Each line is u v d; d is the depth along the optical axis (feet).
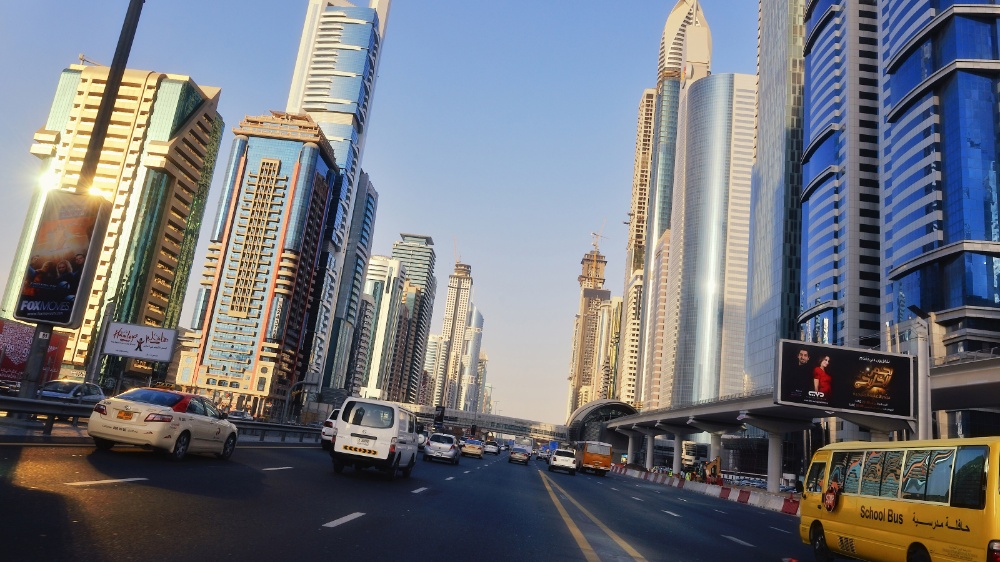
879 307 401.29
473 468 118.83
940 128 337.72
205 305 627.46
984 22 331.77
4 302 502.38
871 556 36.04
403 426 65.00
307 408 360.07
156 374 507.71
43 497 28.86
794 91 544.62
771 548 48.39
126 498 31.42
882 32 402.93
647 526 51.70
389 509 40.86
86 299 68.13
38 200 517.55
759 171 591.78
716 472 215.10
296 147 647.56
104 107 64.64
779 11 574.97
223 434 60.08
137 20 65.26
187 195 545.44
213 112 562.66
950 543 29.76
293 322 640.99
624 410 554.05
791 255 515.50
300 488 45.96
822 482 42.98
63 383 96.53
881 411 142.72
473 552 29.14
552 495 72.23
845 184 422.82
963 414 284.61
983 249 307.78
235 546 24.14
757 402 219.82
